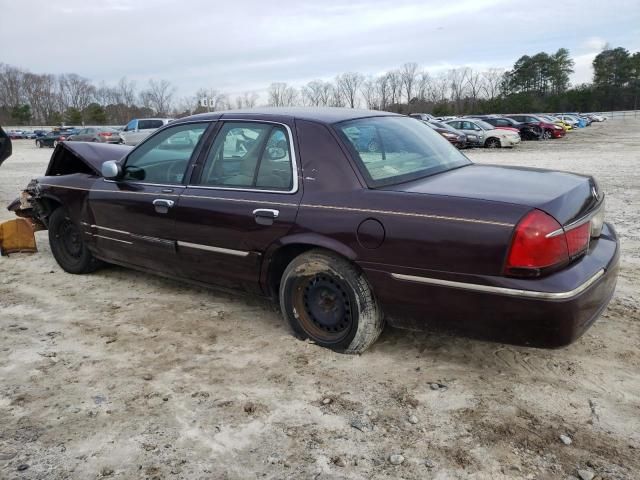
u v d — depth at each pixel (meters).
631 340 3.72
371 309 3.41
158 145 4.52
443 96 86.31
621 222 7.36
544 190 3.11
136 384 3.35
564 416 2.91
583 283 2.86
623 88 95.62
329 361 3.55
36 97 102.62
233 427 2.90
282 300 3.81
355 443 2.74
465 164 4.08
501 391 3.17
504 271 2.84
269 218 3.63
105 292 5.02
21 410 3.10
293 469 2.57
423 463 2.59
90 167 5.15
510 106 82.94
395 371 3.41
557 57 99.12
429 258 3.04
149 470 2.59
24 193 6.13
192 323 4.25
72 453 2.72
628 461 2.56
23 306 4.73
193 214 4.07
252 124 3.92
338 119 3.75
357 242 3.27
